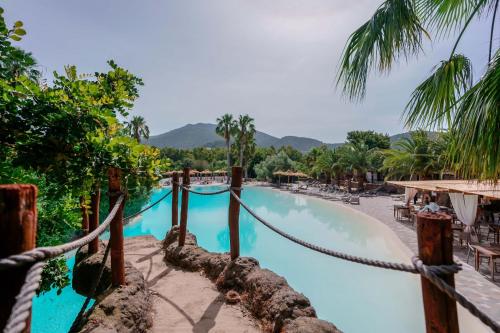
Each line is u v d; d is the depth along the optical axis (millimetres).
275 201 24953
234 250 5051
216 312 4027
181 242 6578
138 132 36625
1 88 2688
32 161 2838
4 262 961
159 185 4078
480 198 11625
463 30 2840
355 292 7168
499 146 1938
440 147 16766
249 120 43594
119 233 3531
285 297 3641
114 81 4570
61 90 3055
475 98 2045
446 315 1171
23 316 917
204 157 61312
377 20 3158
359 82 3260
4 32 2557
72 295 6109
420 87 3189
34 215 1106
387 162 20969
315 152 42062
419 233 1280
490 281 5836
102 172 3381
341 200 22656
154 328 3607
